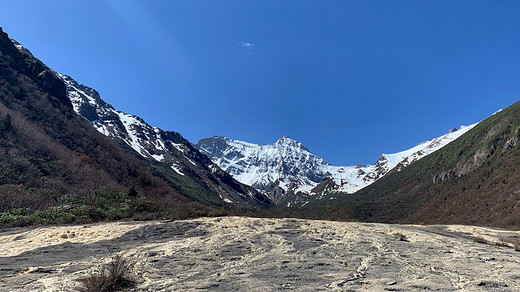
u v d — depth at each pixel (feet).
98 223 64.75
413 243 45.62
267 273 28.43
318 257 35.53
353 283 25.07
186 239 45.27
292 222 62.23
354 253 37.99
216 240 44.42
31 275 26.84
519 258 35.94
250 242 43.65
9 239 49.62
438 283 24.94
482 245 45.75
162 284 24.88
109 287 23.65
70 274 27.25
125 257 34.83
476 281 25.40
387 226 65.16
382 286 24.13
